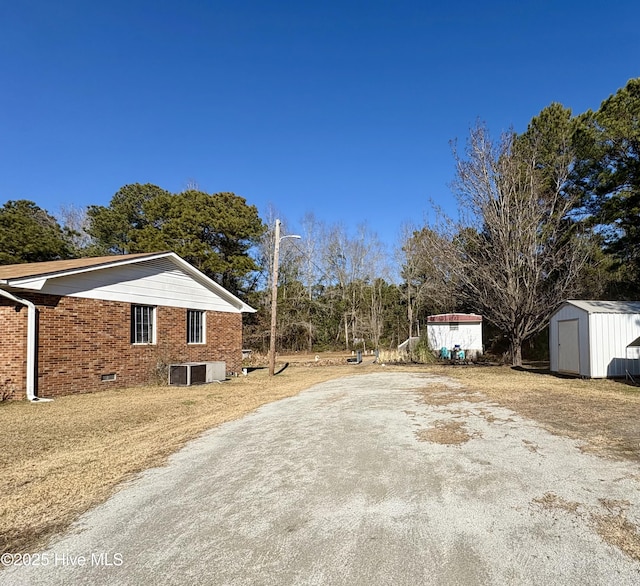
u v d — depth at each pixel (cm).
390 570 270
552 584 251
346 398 978
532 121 2223
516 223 1777
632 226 1878
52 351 1100
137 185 3562
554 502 363
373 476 441
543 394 932
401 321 4078
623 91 1745
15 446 593
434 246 1942
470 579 258
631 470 434
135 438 637
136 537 325
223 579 266
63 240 2931
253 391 1180
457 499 376
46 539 326
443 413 754
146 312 1407
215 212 3172
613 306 1338
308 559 286
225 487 426
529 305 1744
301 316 3828
